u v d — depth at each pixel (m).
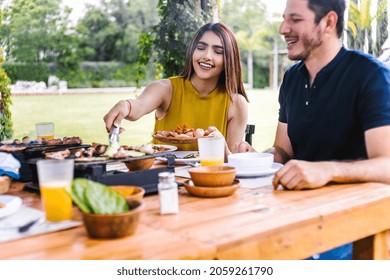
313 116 2.15
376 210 1.45
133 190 1.33
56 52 18.70
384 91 1.91
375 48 4.24
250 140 2.97
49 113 12.62
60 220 1.23
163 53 4.50
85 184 1.15
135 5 20.52
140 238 1.12
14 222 1.20
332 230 1.32
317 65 2.14
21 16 16.73
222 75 2.95
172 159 1.70
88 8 19.97
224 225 1.20
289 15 2.09
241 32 23.22
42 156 1.85
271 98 17.05
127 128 9.49
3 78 4.71
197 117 2.91
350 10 4.20
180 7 4.37
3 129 4.69
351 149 2.11
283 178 1.56
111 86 20.78
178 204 1.42
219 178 1.49
